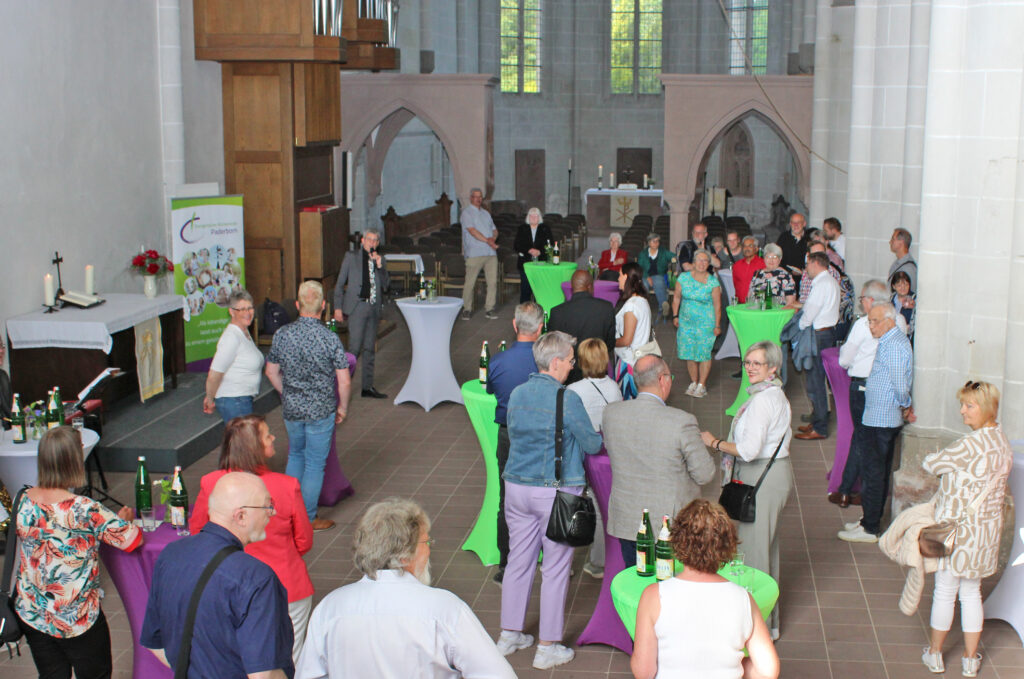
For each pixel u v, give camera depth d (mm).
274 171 13445
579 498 5328
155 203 11820
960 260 7234
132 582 4918
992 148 6984
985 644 5852
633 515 5188
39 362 8930
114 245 10898
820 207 16719
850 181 11391
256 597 3539
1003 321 7133
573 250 22484
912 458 7547
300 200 13930
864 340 7371
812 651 5777
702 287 11156
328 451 7473
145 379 9906
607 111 32750
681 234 20750
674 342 14586
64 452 4633
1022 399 6992
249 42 12664
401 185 27781
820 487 8492
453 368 12812
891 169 11078
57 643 4715
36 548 4617
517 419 5457
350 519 7816
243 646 3504
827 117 16422
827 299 9484
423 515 3369
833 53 16281
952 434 7430
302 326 7242
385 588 3268
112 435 9102
